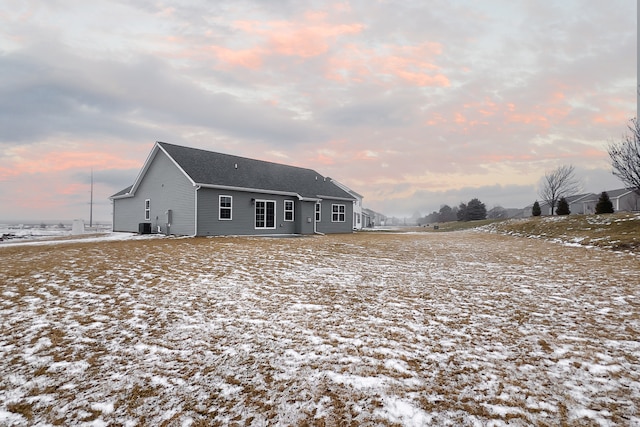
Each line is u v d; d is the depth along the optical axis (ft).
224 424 8.14
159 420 8.34
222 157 73.41
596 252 40.73
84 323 15.70
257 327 15.26
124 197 79.30
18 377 10.69
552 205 137.28
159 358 12.07
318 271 28.99
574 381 10.11
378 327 15.25
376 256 39.11
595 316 16.53
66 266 28.84
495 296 20.68
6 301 18.95
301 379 10.45
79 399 9.39
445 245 53.42
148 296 20.30
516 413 8.46
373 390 9.73
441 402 9.05
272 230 71.26
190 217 59.47
